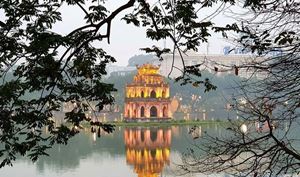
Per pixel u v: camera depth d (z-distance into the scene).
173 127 129.00
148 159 63.09
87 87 12.86
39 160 63.38
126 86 148.75
